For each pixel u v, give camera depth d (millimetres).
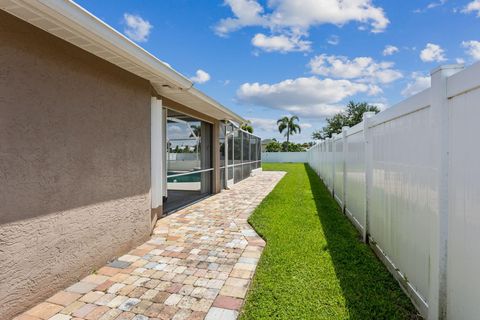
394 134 3354
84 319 2590
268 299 2902
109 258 3902
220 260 3963
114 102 3986
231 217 6531
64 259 3160
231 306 2801
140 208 4656
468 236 1898
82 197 3424
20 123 2666
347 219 6207
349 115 38656
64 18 2510
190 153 9023
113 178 3982
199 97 6406
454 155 2047
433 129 2318
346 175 6570
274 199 8789
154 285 3238
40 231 2873
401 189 3133
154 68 4031
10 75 2570
